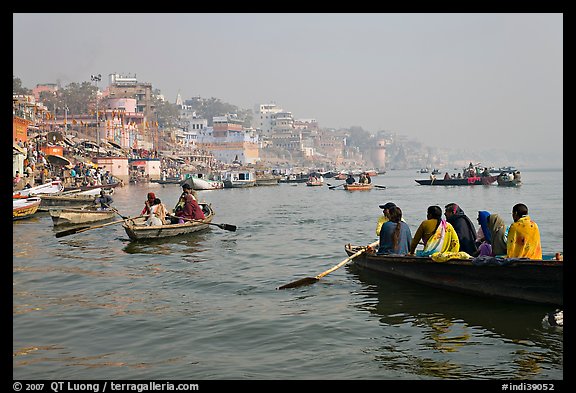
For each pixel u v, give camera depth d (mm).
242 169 123812
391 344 7969
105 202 26375
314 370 7051
